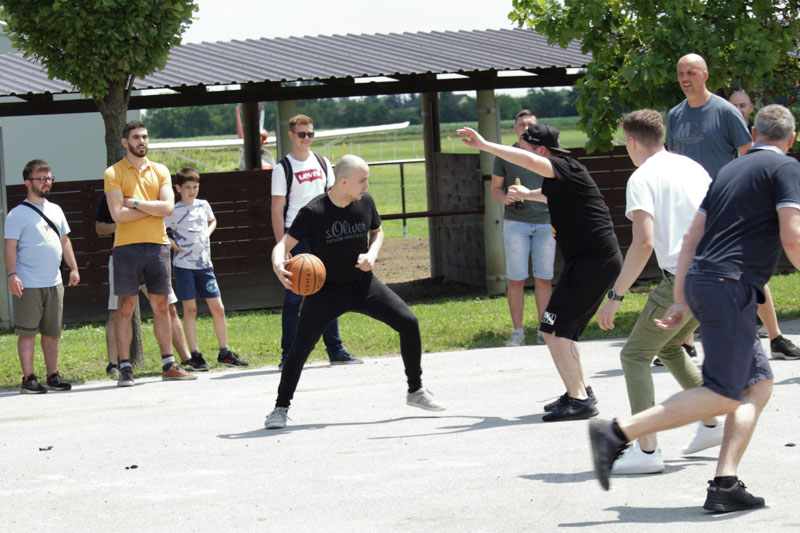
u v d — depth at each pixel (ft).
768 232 16.01
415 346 25.55
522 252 37.50
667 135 30.96
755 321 16.14
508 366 33.09
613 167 55.01
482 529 15.71
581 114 43.73
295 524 16.55
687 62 29.43
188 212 36.50
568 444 21.35
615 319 41.98
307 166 34.30
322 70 50.37
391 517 16.66
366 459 21.06
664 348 20.03
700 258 16.28
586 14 41.32
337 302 24.97
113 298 36.11
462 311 47.70
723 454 16.10
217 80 48.14
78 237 51.31
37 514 18.10
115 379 35.68
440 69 50.06
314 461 21.12
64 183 50.96
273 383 32.73
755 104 45.14
